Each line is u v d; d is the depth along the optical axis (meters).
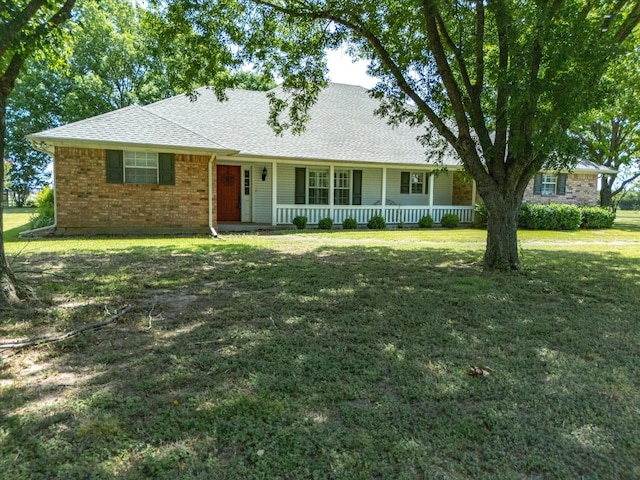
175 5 7.20
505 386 2.76
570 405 2.53
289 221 14.84
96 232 11.04
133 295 4.98
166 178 11.52
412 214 16.80
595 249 10.33
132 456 1.98
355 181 16.77
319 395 2.59
